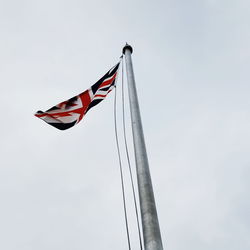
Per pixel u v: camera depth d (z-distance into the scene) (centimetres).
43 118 1216
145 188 738
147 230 650
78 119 1242
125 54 1306
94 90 1326
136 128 925
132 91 1081
